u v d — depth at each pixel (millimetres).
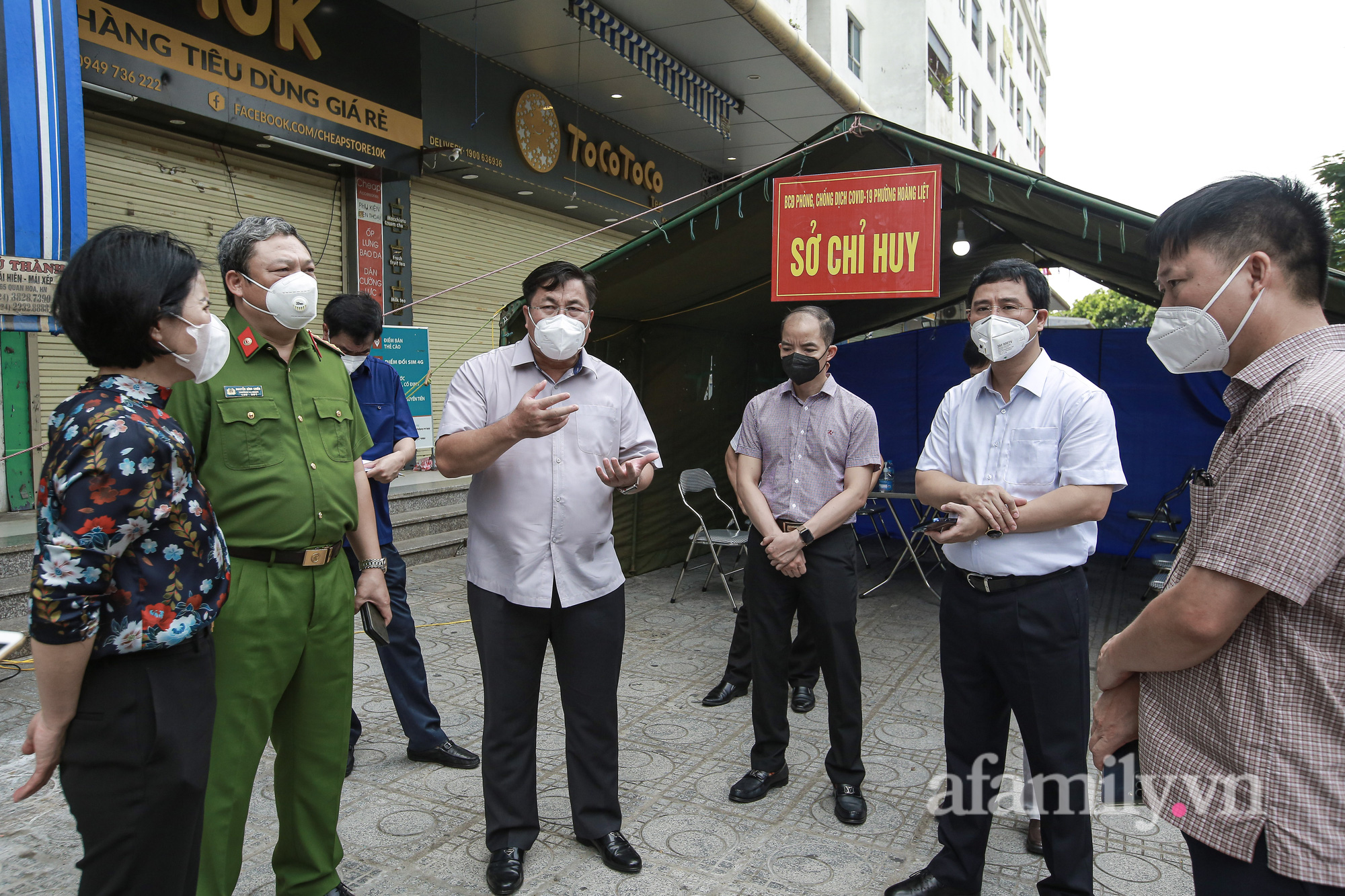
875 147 4633
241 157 7270
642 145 12148
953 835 2426
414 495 7668
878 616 5980
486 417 2672
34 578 1439
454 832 2822
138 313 1519
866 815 2971
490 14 8164
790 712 4082
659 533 7320
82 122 4695
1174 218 1426
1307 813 1242
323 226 8070
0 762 3227
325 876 2295
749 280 6273
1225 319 1368
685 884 2535
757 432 3312
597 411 2678
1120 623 5809
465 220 9734
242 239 2076
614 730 2697
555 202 10672
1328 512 1197
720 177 14195
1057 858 2275
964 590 2398
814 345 3092
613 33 8594
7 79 4363
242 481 2049
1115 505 8203
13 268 4387
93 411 1502
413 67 8164
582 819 2656
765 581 3117
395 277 8742
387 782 3193
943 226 5750
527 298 2617
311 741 2232
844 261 4477
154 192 6633
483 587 2611
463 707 3943
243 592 2041
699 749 3557
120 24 5809
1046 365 2420
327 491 2182
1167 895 2523
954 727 2467
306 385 2221
